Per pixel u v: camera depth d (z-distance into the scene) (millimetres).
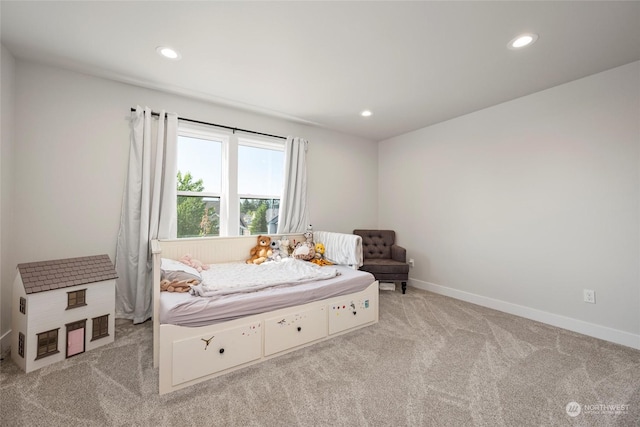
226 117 3111
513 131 2871
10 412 1382
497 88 2615
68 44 1962
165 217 2674
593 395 1561
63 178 2301
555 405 1480
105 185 2471
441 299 3332
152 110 2678
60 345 1847
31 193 2180
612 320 2244
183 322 1609
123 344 2096
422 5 1553
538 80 2451
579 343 2195
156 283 1821
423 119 3498
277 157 3602
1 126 1942
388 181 4387
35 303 1734
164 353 1546
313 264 2916
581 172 2408
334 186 4043
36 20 1705
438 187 3643
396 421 1367
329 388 1618
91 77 2416
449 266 3490
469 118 3285
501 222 2975
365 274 2572
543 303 2648
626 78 2174
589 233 2369
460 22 1695
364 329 2457
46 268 1896
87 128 2396
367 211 4422
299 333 2078
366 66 2234
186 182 2949
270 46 1975
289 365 1861
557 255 2559
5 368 1743
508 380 1703
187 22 1726
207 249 2900
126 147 2564
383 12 1613
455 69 2270
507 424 1349
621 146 2199
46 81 2238
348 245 2982
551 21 1679
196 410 1427
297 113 3307
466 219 3311
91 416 1369
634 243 2143
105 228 2477
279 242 3279
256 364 1869
